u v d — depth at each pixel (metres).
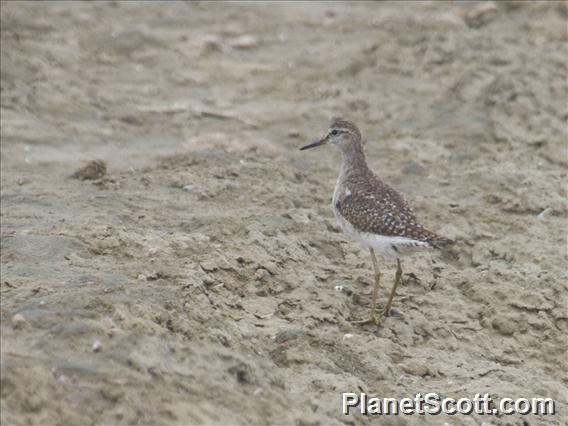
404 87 21.59
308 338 12.01
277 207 15.59
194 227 14.11
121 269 12.16
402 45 23.44
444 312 13.59
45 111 19.36
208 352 10.48
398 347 12.45
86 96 20.38
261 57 23.55
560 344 13.35
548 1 24.73
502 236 15.74
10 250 12.45
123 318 10.59
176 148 18.62
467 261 15.13
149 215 14.47
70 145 18.19
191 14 25.59
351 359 11.93
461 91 21.08
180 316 11.08
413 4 26.53
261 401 10.15
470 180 17.55
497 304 13.90
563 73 21.55
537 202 16.66
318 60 23.28
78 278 11.65
